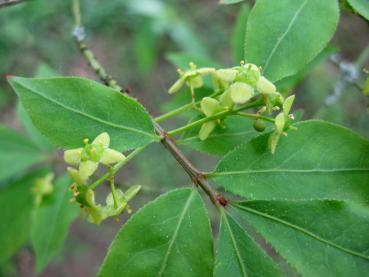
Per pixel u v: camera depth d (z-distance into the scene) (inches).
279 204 2.4
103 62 8.4
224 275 2.3
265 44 2.4
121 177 7.2
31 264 7.3
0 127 4.2
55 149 4.2
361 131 7.0
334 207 2.4
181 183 7.2
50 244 3.7
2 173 4.1
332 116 6.9
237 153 2.4
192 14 8.8
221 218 2.4
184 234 2.3
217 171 2.4
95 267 7.4
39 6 8.2
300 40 2.4
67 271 7.4
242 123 2.7
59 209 3.8
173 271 2.3
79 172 2.3
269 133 2.5
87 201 2.4
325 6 2.5
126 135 2.4
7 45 8.0
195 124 2.5
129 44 8.5
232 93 2.4
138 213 2.3
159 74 8.4
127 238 2.3
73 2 3.5
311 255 2.3
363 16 2.5
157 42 7.8
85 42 3.5
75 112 2.4
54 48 8.2
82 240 7.5
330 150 2.4
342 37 8.5
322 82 7.3
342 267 2.3
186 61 3.9
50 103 2.4
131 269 2.3
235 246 2.4
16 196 4.1
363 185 2.4
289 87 3.3
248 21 2.5
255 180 2.4
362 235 2.3
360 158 2.4
